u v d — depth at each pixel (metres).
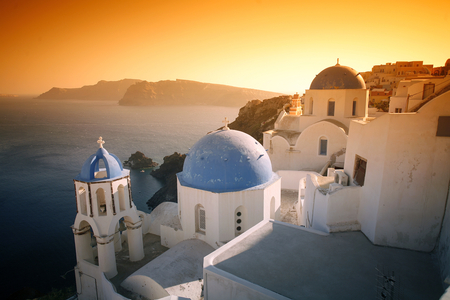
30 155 119.50
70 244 46.19
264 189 17.31
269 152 30.64
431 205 10.21
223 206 16.73
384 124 10.68
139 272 15.46
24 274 38.19
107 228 17.50
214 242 17.20
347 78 28.42
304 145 28.78
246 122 93.88
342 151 27.20
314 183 14.88
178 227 19.62
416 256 10.20
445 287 8.42
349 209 12.26
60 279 37.03
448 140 9.76
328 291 8.36
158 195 66.12
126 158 114.31
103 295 17.69
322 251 10.47
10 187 75.88
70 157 116.00
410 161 10.28
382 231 10.84
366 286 8.60
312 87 30.44
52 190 73.31
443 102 9.70
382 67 75.25
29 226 52.88
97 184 17.17
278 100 88.25
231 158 17.50
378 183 10.84
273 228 12.14
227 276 8.85
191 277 14.90
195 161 18.16
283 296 7.97
